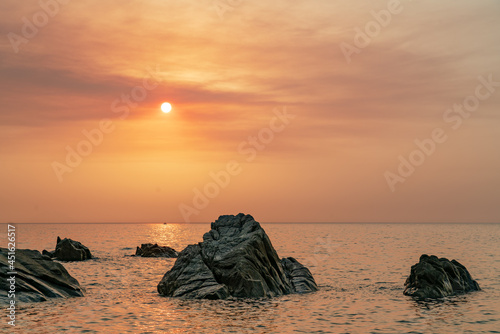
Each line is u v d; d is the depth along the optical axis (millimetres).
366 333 27422
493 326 29219
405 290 41500
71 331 26453
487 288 44438
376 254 92250
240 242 41875
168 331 27250
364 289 44469
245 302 36062
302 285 43219
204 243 42938
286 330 27875
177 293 38562
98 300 36281
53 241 143750
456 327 28984
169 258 79750
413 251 100500
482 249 106750
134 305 34531
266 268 40906
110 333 26469
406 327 28906
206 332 27234
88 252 75750
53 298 35375
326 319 30812
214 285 38469
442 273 41125
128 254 88938
